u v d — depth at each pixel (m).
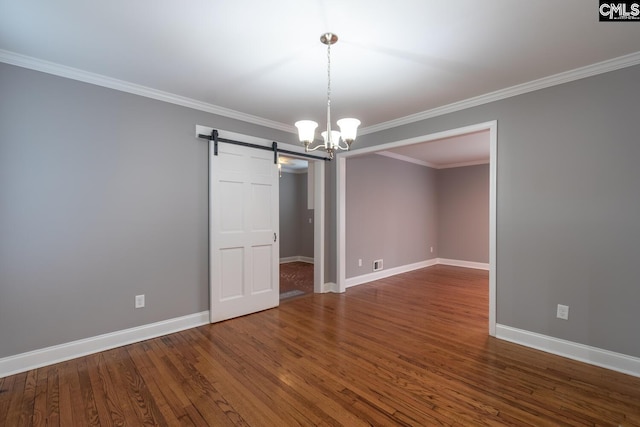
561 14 1.81
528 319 2.79
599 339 2.43
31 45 2.17
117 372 2.32
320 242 4.60
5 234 2.28
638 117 2.28
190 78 2.70
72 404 1.94
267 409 1.89
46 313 2.44
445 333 3.06
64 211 2.52
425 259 6.84
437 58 2.34
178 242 3.14
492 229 2.98
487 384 2.16
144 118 2.92
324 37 2.06
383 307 3.90
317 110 3.48
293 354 2.61
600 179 2.43
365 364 2.44
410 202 6.41
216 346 2.77
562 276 2.61
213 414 1.85
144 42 2.13
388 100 3.17
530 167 2.77
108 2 1.71
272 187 3.90
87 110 2.62
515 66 2.46
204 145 3.32
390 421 1.78
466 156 6.11
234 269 3.53
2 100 2.27
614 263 2.38
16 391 2.08
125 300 2.82
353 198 5.15
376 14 1.82
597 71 2.42
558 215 2.63
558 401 1.97
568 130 2.58
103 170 2.70
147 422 1.78
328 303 4.09
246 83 2.79
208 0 1.69
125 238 2.82
